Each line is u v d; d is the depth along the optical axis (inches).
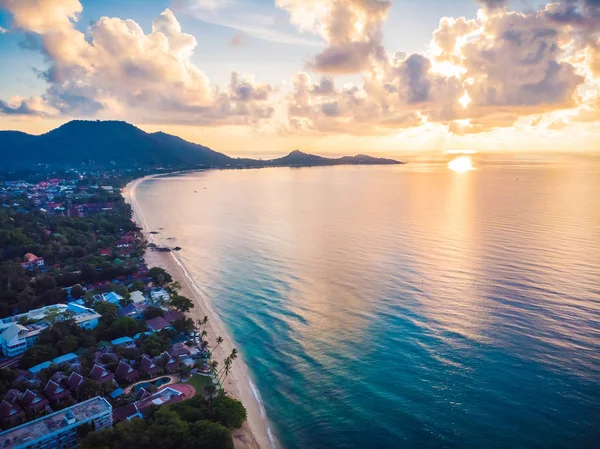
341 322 7007.9
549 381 5201.8
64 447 4507.9
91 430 4606.3
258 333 6904.5
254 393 5447.8
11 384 5482.3
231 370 5944.9
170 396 5265.8
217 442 4293.8
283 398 5324.8
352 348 6230.3
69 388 5403.5
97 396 5044.3
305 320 7175.2
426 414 4830.2
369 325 6825.8
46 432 4416.8
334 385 5467.5
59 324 6668.3
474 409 4849.9
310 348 6333.7
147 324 7140.8
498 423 4623.5
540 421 4616.1
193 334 6924.2
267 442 4645.7
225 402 4906.5
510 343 6008.9
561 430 4483.3
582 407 4763.8
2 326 6909.5
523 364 5541.3
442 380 5369.1
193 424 4547.2
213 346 6589.6
